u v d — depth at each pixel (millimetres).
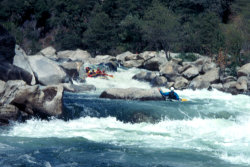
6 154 35875
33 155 35938
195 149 40062
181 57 149125
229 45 145875
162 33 158500
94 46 196250
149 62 122625
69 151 37781
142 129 49094
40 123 48625
